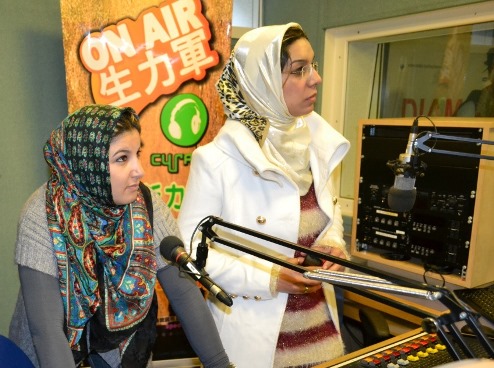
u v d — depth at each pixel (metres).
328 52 2.32
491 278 1.57
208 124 2.07
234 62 1.38
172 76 1.98
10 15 1.98
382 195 1.73
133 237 1.08
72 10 1.83
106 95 1.91
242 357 1.29
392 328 1.65
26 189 2.12
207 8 1.98
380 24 2.09
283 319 1.31
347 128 2.38
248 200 1.30
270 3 2.58
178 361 2.13
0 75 2.00
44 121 2.12
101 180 0.98
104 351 1.07
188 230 1.27
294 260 1.22
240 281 1.25
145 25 1.93
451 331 0.59
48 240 0.98
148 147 2.01
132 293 1.05
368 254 1.81
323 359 1.32
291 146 1.38
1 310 2.11
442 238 1.55
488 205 1.48
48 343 0.91
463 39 1.86
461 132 1.47
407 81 2.12
